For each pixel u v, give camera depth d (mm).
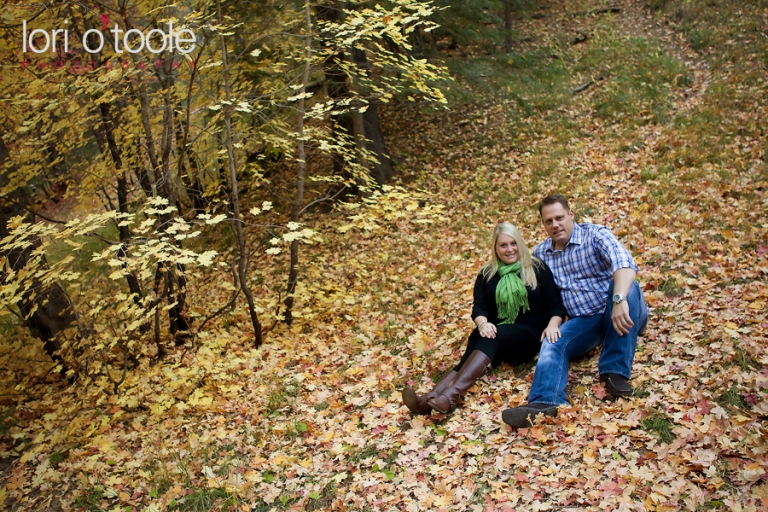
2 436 4367
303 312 5742
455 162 9656
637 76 10883
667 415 2902
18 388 5082
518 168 8773
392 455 3279
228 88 4852
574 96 10977
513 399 3416
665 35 12445
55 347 5309
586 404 3137
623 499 2402
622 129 9055
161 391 4613
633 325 3154
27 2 4969
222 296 6883
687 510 2275
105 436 4109
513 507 2580
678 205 6016
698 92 9656
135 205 7195
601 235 3426
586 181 7512
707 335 3555
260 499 3203
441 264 6250
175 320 5465
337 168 8875
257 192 9039
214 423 4074
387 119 11594
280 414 4047
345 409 3945
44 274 3982
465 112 11148
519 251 3621
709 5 12477
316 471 3324
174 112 5730
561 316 3506
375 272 6641
